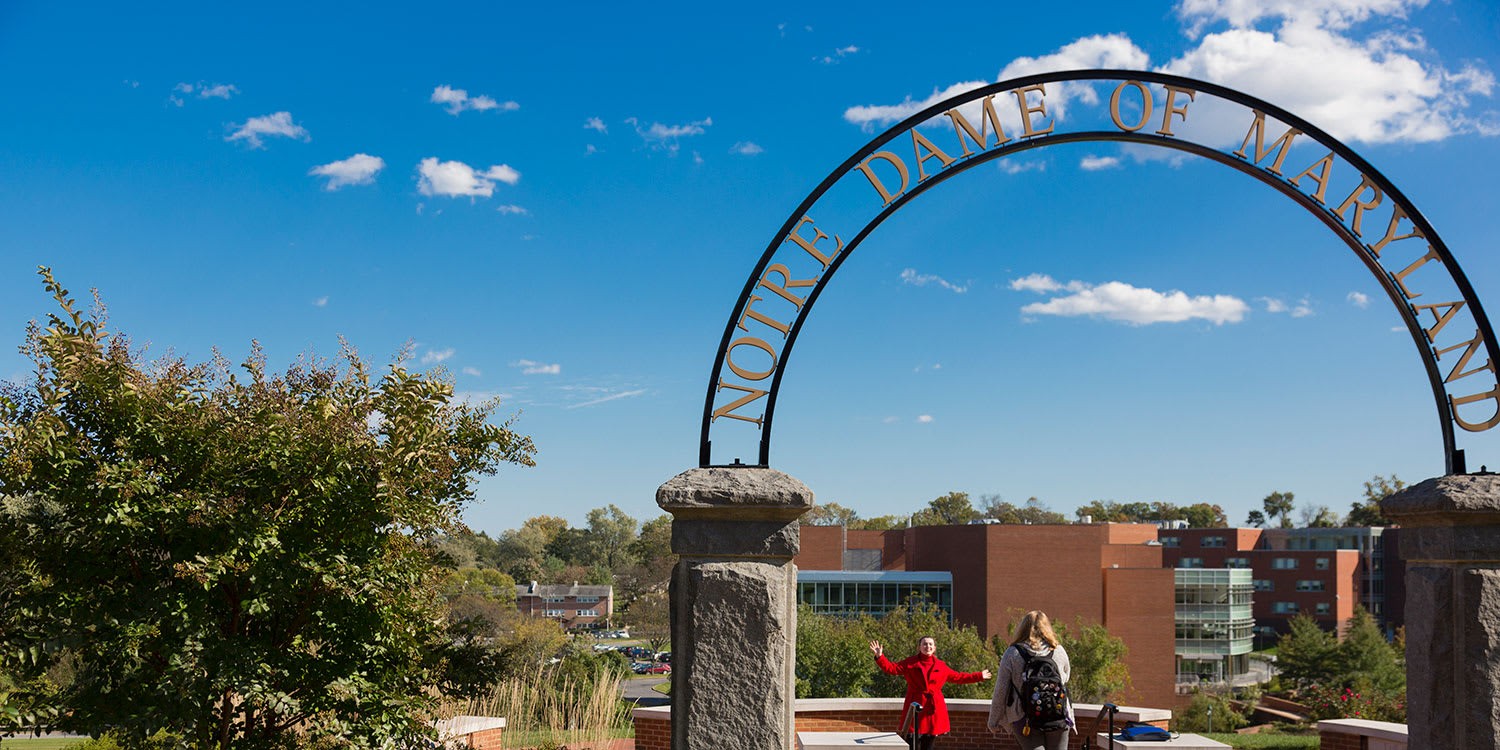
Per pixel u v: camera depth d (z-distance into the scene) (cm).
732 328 560
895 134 576
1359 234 582
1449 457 566
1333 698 2434
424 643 891
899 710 1209
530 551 11162
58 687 760
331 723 744
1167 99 589
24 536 701
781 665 498
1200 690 5216
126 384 714
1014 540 5531
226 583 755
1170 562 8425
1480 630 518
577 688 1180
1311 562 7675
